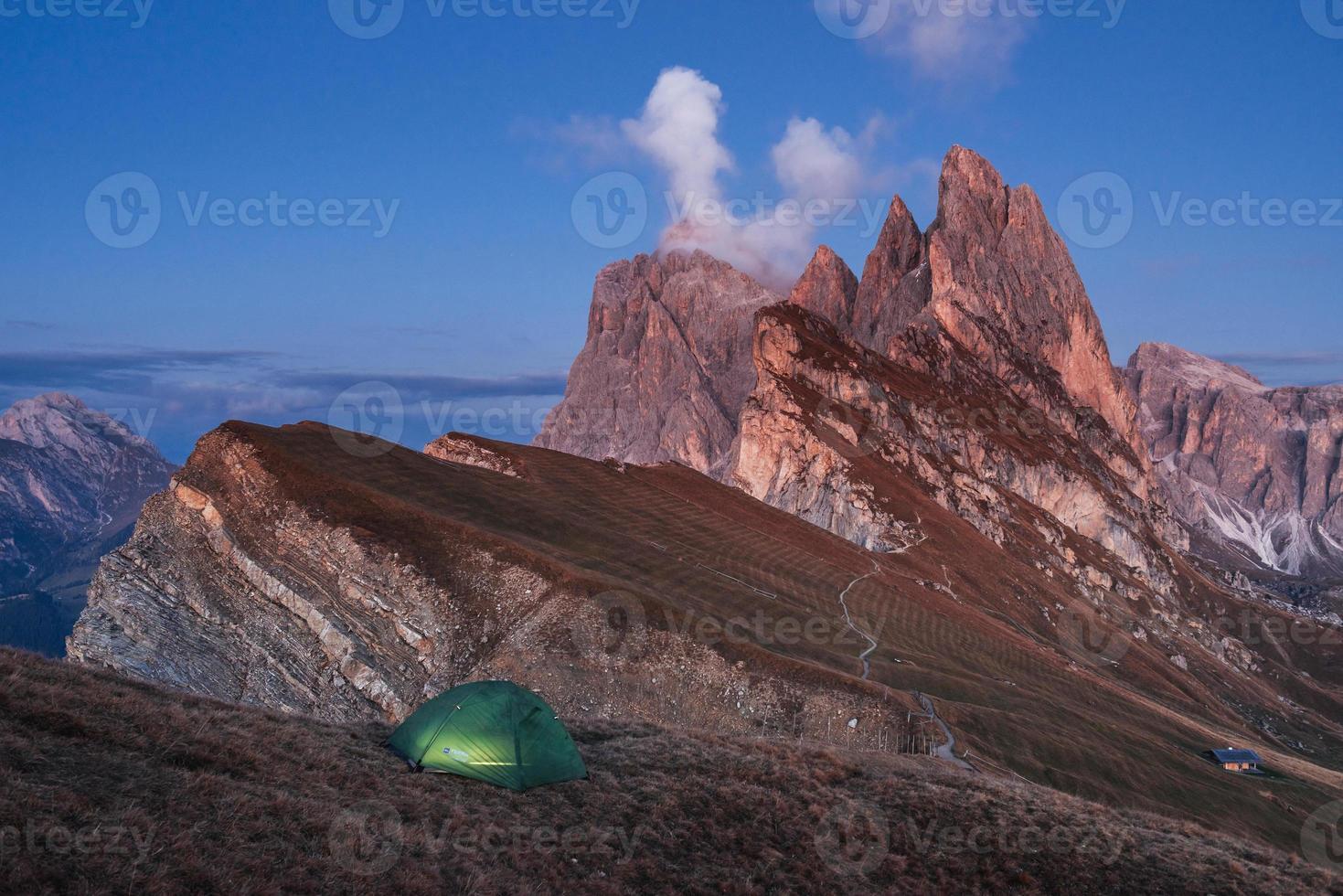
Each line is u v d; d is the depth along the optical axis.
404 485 103.56
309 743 21.53
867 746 64.69
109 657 78.25
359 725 25.91
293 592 78.88
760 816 23.81
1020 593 183.00
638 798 23.84
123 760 16.25
